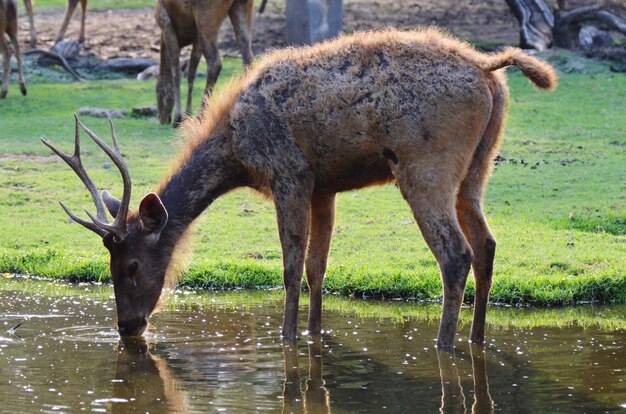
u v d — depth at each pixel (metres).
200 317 15.40
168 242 14.12
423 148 12.99
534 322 15.14
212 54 27.38
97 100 32.97
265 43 39.75
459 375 12.38
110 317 15.38
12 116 30.81
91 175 24.20
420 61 13.17
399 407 11.21
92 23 42.56
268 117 13.71
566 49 37.12
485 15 43.69
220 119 14.18
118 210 13.99
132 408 11.13
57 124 29.64
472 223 13.66
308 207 13.80
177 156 14.55
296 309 14.07
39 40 40.06
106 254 19.19
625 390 11.75
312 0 36.66
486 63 13.21
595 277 16.58
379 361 13.02
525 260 17.72
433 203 13.03
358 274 17.14
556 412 10.98
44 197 22.84
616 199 22.12
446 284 13.16
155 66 36.94
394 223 20.86
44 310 15.81
